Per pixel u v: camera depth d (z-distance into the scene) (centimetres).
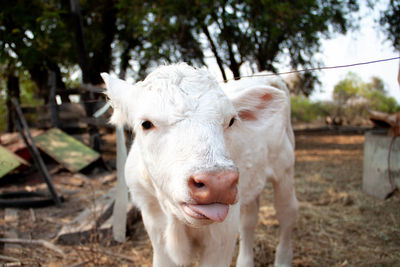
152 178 183
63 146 727
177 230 205
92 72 1270
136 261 338
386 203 517
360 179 686
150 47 1134
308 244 385
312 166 839
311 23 927
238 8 915
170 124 159
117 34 1402
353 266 336
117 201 376
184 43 1136
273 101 220
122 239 373
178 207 159
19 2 800
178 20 982
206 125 156
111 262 331
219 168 135
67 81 1295
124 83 213
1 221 432
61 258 337
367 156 578
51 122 831
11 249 353
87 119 774
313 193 582
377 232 415
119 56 1564
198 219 142
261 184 292
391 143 505
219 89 177
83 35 813
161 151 160
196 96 165
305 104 2922
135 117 184
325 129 2008
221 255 219
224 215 140
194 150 146
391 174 529
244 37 1013
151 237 231
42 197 531
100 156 727
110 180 646
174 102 162
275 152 302
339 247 378
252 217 313
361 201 534
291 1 886
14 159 604
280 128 301
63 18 1080
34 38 792
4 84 1006
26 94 1686
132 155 233
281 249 331
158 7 950
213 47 1141
